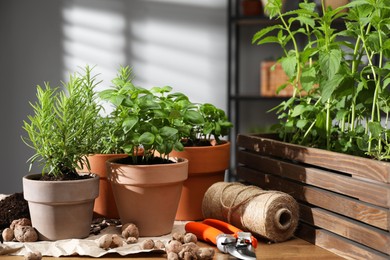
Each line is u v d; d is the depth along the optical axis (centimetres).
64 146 148
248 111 498
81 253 135
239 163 199
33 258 129
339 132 191
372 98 176
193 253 132
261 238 154
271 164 173
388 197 126
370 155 166
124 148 150
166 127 149
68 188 144
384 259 126
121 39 488
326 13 166
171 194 152
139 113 150
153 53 490
